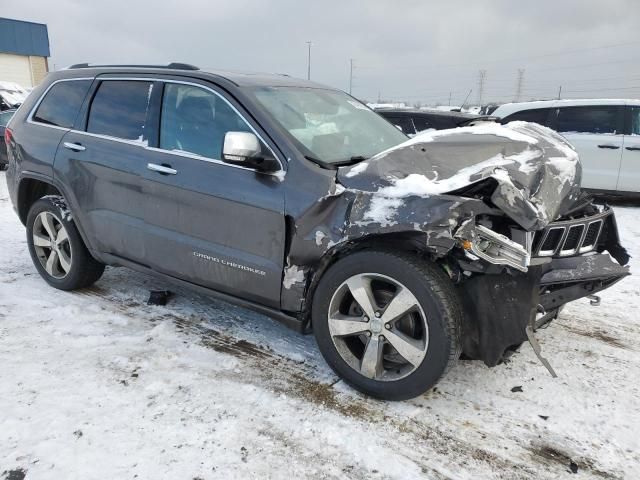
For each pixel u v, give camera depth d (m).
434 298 2.59
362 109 4.13
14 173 4.45
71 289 4.34
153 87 3.65
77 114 4.07
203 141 3.34
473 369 3.26
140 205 3.58
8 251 5.44
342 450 2.51
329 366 3.06
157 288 4.47
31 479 2.25
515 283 2.64
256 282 3.13
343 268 2.84
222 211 3.16
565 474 2.40
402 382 2.77
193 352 3.38
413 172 2.73
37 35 40.47
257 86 3.43
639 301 4.45
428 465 2.43
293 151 2.99
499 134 3.15
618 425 2.75
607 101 8.79
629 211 8.45
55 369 3.11
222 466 2.37
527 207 2.56
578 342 3.68
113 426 2.61
